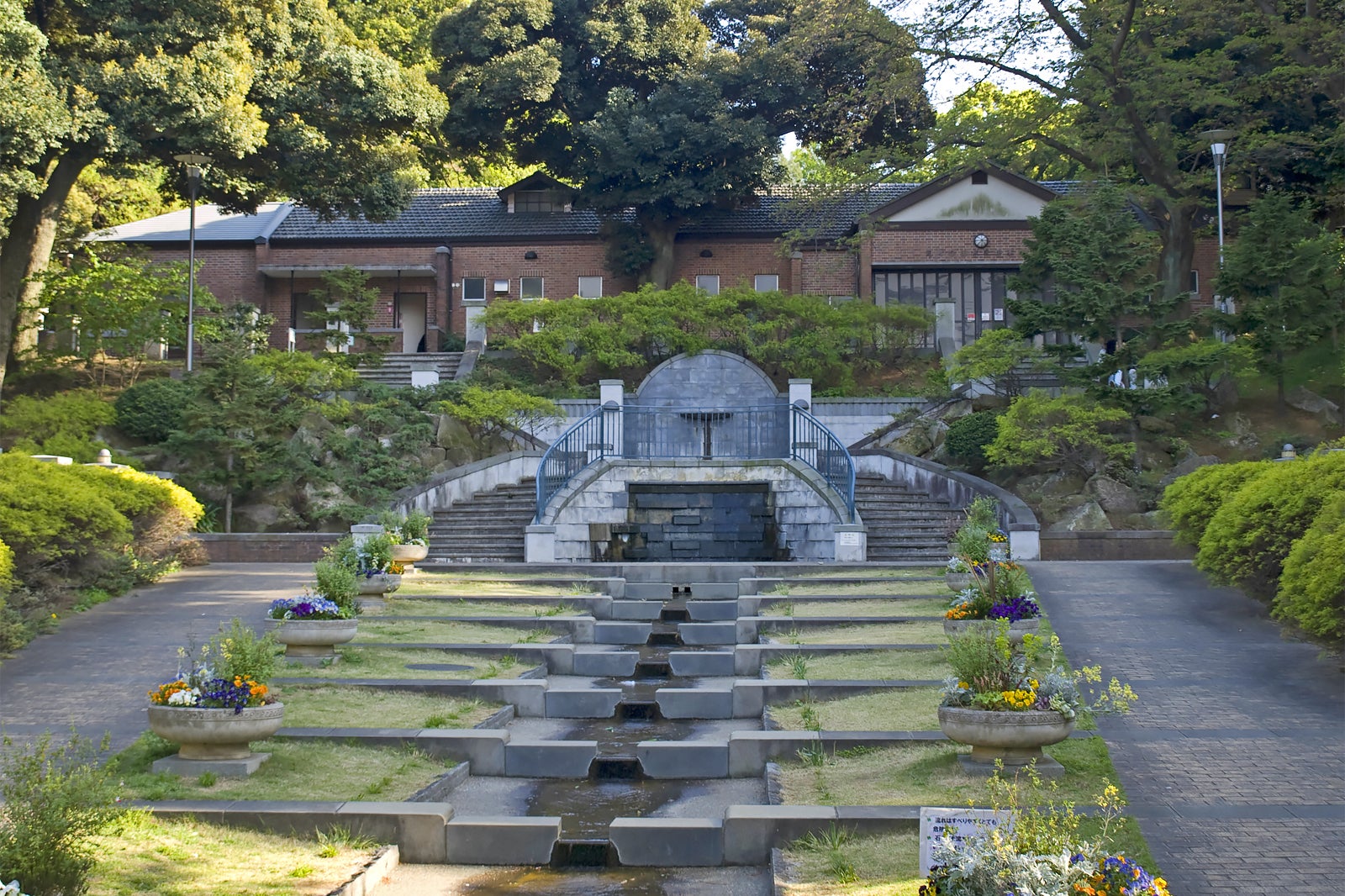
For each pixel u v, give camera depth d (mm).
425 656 13539
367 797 8938
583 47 36812
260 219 39906
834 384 30875
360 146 28766
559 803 9617
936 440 25469
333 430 24672
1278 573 14023
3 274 26438
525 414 26297
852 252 36500
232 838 7996
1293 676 11969
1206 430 24281
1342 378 26312
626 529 22750
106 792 6785
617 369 31094
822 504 22188
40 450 22844
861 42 30375
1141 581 16875
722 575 18297
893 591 16703
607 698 12141
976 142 30141
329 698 11508
